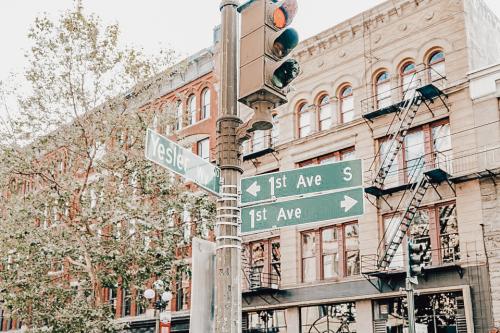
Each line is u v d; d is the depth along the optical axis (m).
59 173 20.50
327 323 26.55
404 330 23.89
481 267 22.25
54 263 20.98
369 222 25.91
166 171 20.56
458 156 23.72
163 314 20.89
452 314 22.73
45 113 20.11
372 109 26.97
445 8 25.48
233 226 6.25
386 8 27.27
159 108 23.23
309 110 29.62
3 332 42.28
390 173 25.80
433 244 23.86
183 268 20.80
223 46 6.76
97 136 20.41
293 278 28.17
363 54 27.91
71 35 20.03
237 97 6.51
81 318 18.89
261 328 28.83
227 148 6.49
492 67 23.50
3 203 20.53
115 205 19.55
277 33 5.99
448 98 24.56
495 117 23.16
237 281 6.02
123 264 19.66
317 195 6.48
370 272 23.86
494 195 22.64
